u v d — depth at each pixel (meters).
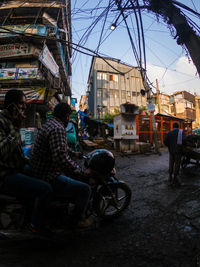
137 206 2.98
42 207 1.74
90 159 2.34
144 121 10.66
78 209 2.00
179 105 41.12
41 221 1.78
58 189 1.89
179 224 2.29
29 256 1.72
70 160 1.79
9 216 1.80
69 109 2.03
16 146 1.68
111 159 2.35
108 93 35.84
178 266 1.54
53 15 15.46
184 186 3.78
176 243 1.90
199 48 2.98
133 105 8.37
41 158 1.86
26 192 1.71
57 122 1.88
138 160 6.91
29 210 1.85
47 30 13.77
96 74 35.91
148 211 2.77
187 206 2.76
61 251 1.82
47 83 12.70
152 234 2.12
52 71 14.77
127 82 37.38
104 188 2.49
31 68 12.45
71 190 1.93
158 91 23.17
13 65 13.55
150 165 6.07
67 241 2.01
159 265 1.57
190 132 12.09
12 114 1.67
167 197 3.26
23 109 1.74
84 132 12.42
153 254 1.74
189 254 1.70
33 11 15.00
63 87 22.11
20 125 1.76
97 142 10.59
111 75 36.66
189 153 5.10
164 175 4.82
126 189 2.64
